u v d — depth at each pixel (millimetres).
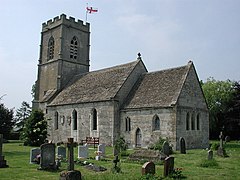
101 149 26984
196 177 16016
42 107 50250
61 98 47906
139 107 36188
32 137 39469
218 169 18969
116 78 42312
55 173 16984
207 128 38625
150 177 14844
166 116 33562
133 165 20531
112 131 37625
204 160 21188
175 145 32250
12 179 15164
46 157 18359
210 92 61906
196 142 36000
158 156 22312
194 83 37375
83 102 42062
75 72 53875
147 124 35281
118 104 38562
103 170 18188
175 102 33094
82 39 55688
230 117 59656
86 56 55938
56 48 53406
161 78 39062
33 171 17562
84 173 17031
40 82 56031
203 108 38281
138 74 42594
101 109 39594
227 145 43562
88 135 41000
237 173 17484
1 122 42219
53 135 46969
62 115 45969
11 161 22109
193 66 37781
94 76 47844
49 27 55562
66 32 53250
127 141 37062
